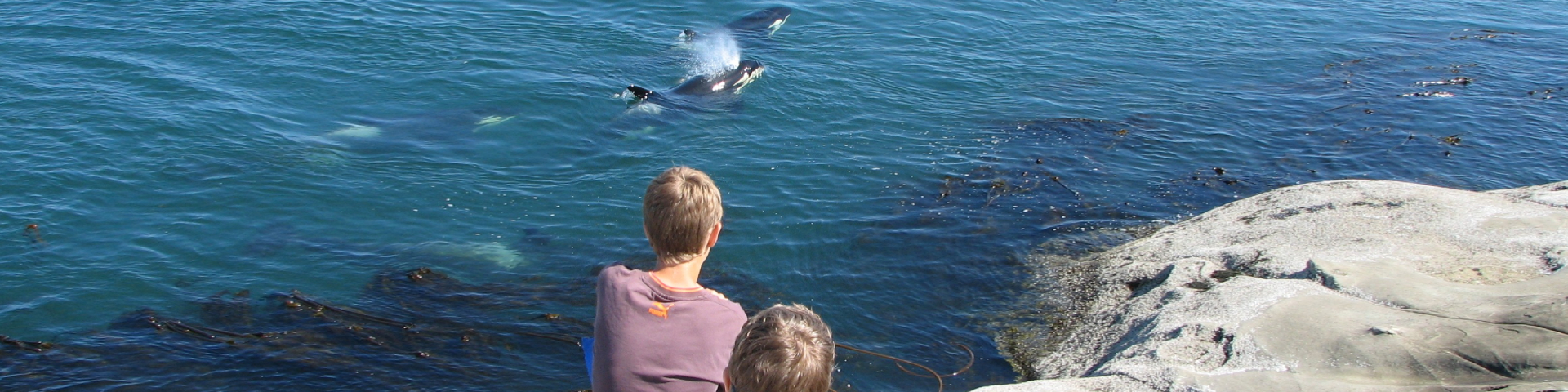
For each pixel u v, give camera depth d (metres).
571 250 10.09
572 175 11.88
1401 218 9.39
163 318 8.52
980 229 10.66
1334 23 20.50
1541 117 14.86
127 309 8.66
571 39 16.78
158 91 13.39
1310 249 8.78
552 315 8.72
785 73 15.59
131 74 13.90
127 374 7.66
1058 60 17.19
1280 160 12.98
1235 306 7.41
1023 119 14.27
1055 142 13.41
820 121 13.84
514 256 9.91
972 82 15.80
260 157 11.81
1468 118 14.72
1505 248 8.48
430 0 18.02
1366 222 9.35
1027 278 9.57
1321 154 13.20
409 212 10.75
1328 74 16.98
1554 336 6.27
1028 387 6.56
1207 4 21.27
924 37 17.89
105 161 11.38
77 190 10.70
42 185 10.73
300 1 17.30
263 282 9.21
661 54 16.45
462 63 15.27
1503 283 7.77
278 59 14.88
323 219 10.51
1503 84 16.56
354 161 11.88
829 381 3.55
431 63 15.20
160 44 15.06
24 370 7.66
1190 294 7.93
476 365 7.94
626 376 3.82
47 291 8.84
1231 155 13.15
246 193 10.93
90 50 14.64
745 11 18.84
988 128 13.86
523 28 17.09
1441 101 15.50
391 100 13.85
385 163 11.90
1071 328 8.46
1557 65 17.84
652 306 3.85
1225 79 16.59
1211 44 18.58
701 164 12.20
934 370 8.00
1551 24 21.06
